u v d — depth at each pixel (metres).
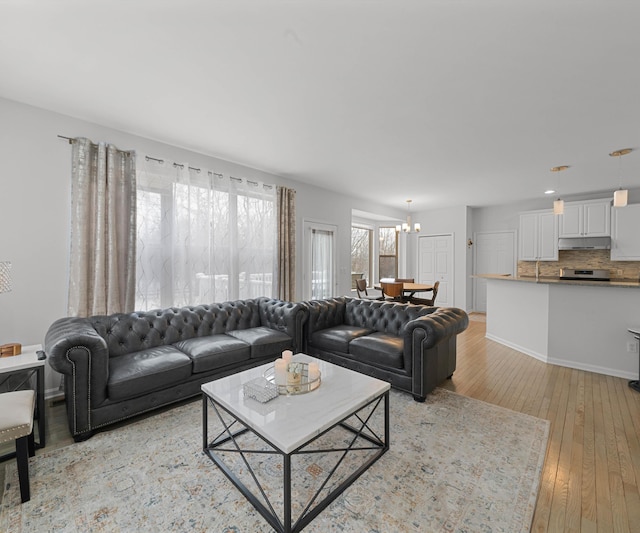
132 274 3.05
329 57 1.96
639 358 3.07
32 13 1.61
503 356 4.03
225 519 1.45
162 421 2.33
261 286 4.30
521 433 2.18
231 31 1.73
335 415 1.60
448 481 1.70
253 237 4.21
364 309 3.81
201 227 3.65
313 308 3.65
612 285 3.27
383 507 1.52
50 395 2.70
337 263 5.73
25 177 2.59
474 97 2.42
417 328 2.64
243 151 3.64
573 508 1.53
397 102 2.50
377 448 1.97
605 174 4.54
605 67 2.03
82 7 1.57
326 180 4.93
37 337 2.65
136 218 3.09
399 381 2.79
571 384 3.07
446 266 7.27
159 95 2.43
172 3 1.54
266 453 1.93
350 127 2.97
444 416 2.42
